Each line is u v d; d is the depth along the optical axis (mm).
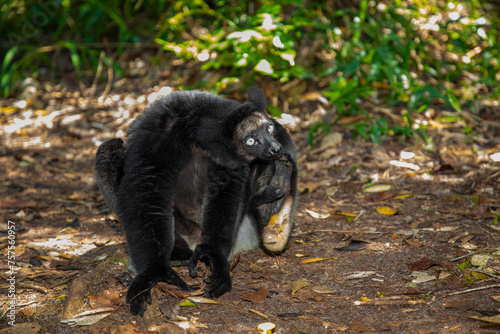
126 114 15297
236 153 7609
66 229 9523
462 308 6348
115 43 18141
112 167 7961
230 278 7188
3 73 17188
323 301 6727
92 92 16891
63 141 14195
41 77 18297
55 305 6887
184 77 16688
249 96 8039
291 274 7547
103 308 6699
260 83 14742
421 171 11148
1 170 12500
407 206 9688
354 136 12758
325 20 15633
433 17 15234
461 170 11047
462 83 14547
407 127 12469
